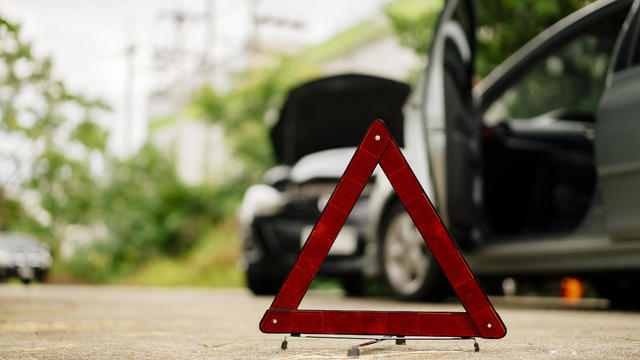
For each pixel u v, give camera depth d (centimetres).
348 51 1781
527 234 383
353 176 163
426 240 159
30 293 525
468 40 376
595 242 319
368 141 163
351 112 627
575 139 403
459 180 367
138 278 1064
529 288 570
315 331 163
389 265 425
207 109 1314
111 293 567
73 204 983
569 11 602
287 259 508
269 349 169
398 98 622
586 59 526
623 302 408
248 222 532
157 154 1272
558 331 217
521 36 630
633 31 311
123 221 1174
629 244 304
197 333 215
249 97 1314
